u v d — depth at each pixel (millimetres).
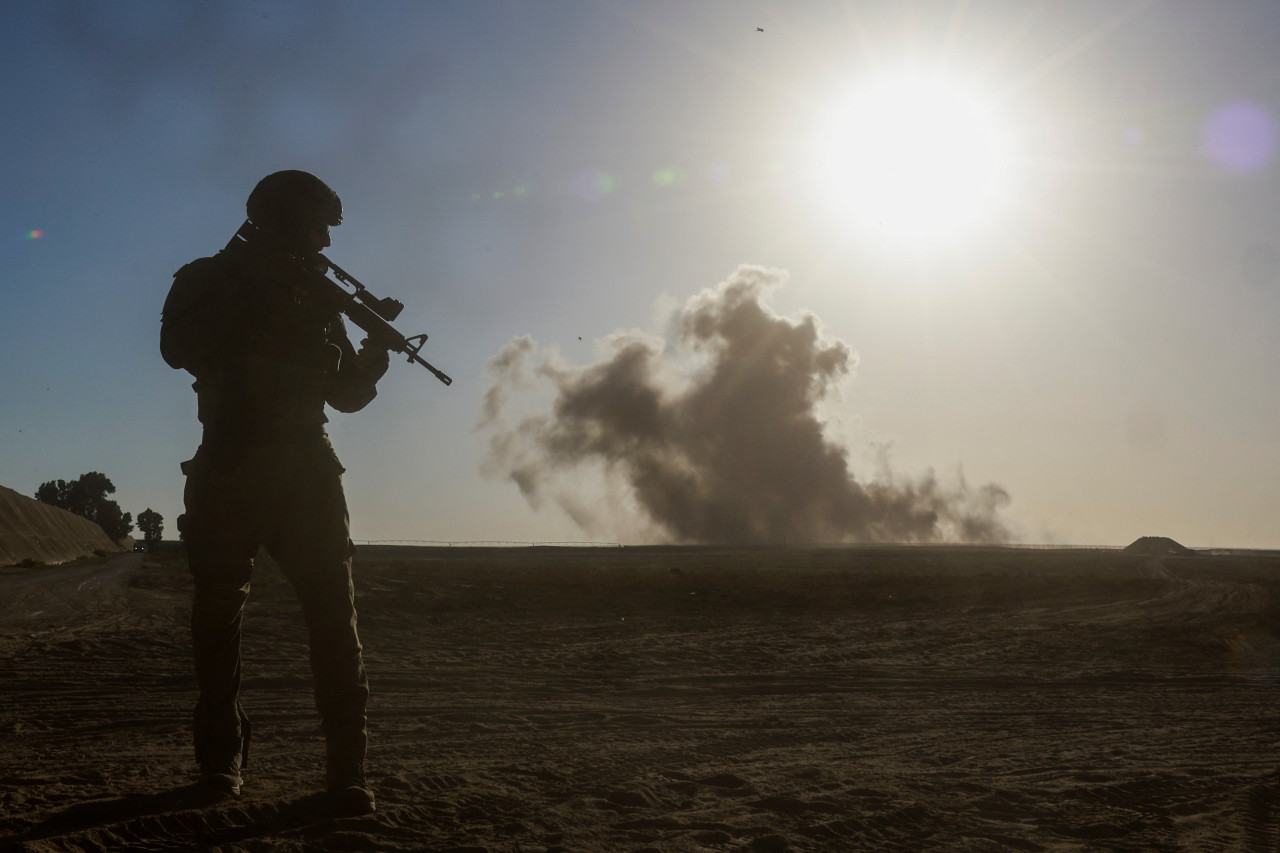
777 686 12883
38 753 6898
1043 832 4770
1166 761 7168
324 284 4699
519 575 45844
